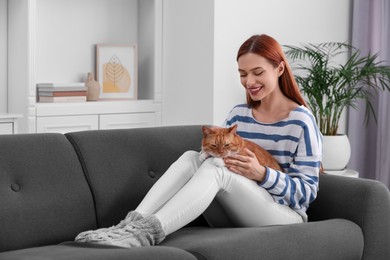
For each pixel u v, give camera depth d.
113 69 4.75
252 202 2.42
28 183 2.36
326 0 4.92
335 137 4.46
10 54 4.39
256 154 2.53
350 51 5.03
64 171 2.45
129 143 2.65
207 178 2.32
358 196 2.56
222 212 2.56
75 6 4.68
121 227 2.24
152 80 4.84
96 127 4.51
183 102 4.64
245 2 4.51
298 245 2.33
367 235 2.54
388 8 4.97
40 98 4.48
